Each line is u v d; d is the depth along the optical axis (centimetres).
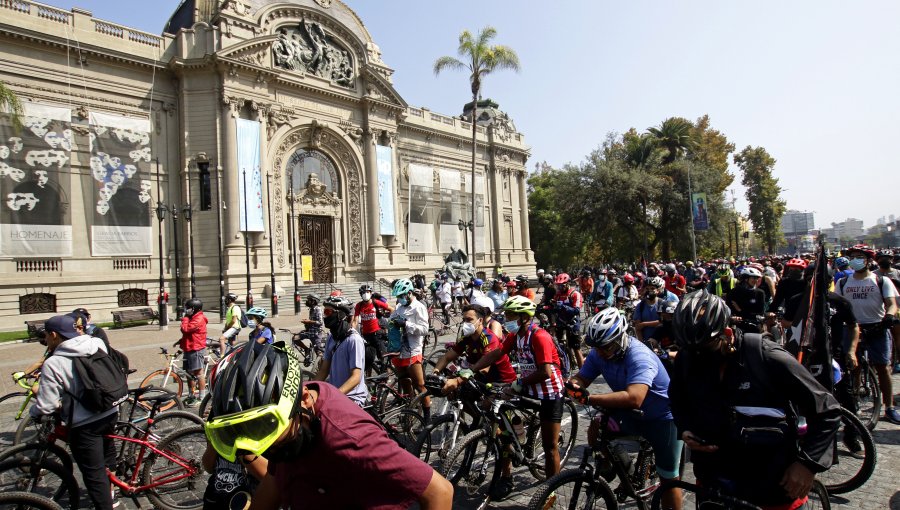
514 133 5288
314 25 3491
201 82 2959
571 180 4750
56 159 2523
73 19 2617
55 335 475
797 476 276
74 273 2569
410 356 808
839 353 645
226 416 198
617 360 435
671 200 4675
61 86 2572
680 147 5347
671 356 543
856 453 570
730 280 1323
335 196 3609
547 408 527
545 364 522
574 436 638
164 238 2883
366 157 3766
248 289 2703
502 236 5019
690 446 315
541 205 6925
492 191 4981
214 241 2916
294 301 2927
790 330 774
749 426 295
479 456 533
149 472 541
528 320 550
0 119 2375
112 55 2705
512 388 535
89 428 466
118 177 2720
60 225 2531
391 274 3788
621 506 499
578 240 5475
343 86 3644
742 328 520
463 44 3388
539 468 585
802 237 10262
